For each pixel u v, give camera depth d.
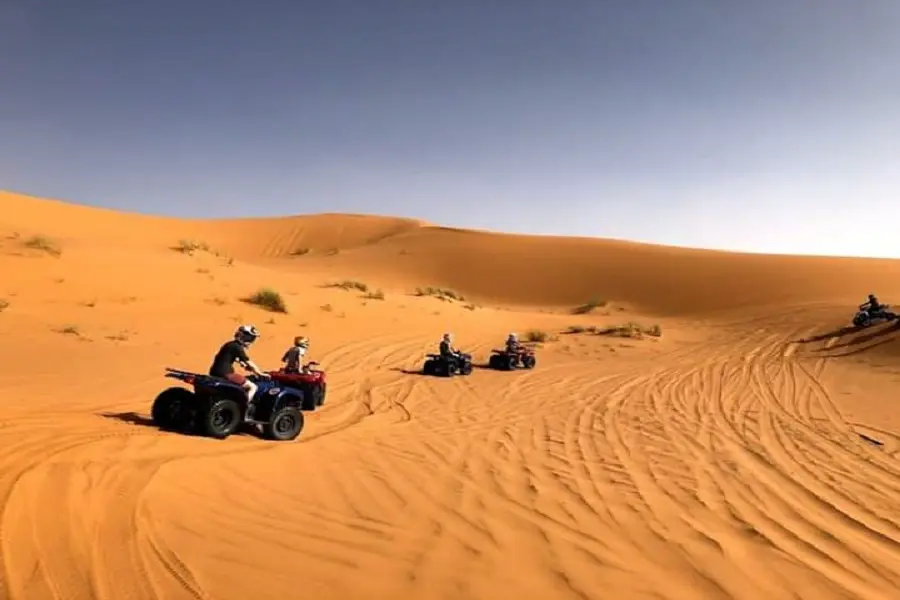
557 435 10.51
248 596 4.09
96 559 4.34
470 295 50.78
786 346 24.11
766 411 13.20
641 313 42.31
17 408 8.58
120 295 20.06
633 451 9.51
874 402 14.30
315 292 27.89
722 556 5.49
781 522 6.53
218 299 22.08
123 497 5.55
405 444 9.34
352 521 5.78
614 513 6.53
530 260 58.44
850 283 44.84
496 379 16.81
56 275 20.31
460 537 5.55
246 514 5.69
